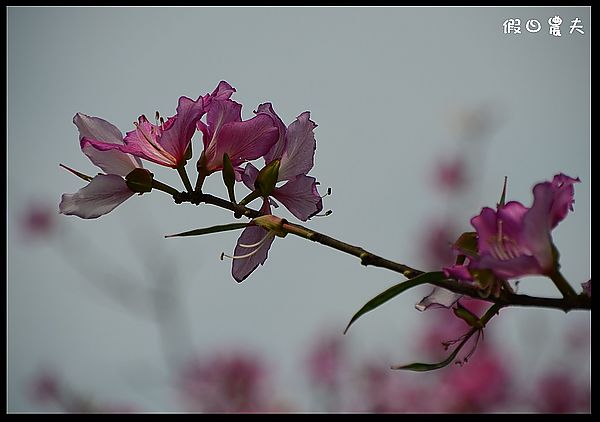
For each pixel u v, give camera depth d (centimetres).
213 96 149
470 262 139
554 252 138
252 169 149
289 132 150
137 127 148
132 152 148
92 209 148
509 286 140
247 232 150
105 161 149
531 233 138
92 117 149
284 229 144
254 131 149
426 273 138
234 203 148
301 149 150
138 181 148
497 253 139
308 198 150
